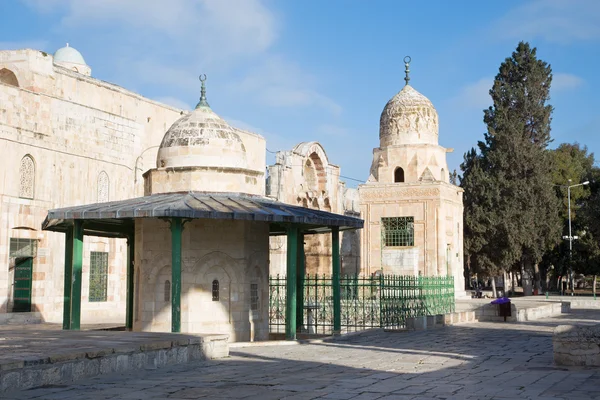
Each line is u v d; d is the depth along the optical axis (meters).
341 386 13.99
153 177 26.75
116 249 41.94
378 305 34.94
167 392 13.21
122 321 37.38
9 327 30.42
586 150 88.19
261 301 26.27
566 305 49.25
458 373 16.22
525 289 70.56
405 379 15.12
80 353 14.91
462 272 52.47
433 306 34.81
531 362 18.58
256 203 24.91
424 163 50.47
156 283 25.25
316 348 22.41
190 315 24.52
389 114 52.00
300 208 26.09
